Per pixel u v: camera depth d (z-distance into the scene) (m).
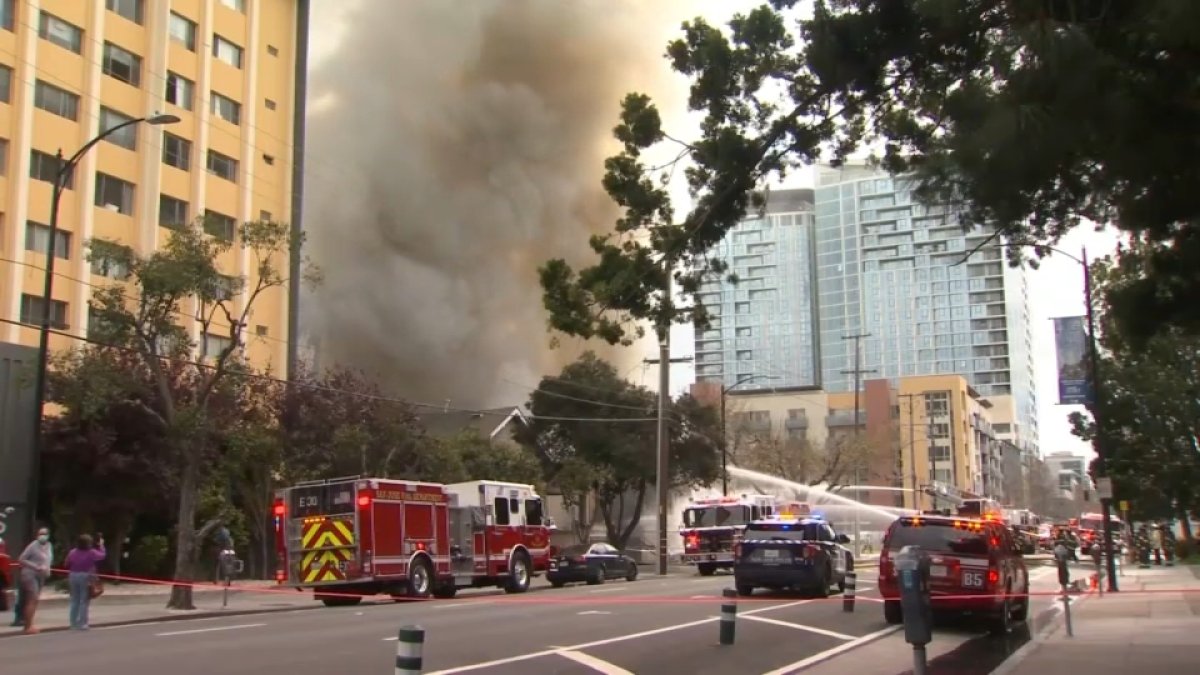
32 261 37.25
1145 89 8.14
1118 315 14.45
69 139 39.00
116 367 26.70
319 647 14.02
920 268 114.25
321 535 24.95
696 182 12.74
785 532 24.08
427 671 11.90
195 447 24.30
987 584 16.67
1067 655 13.43
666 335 13.61
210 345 44.66
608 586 31.86
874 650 14.55
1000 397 123.25
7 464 29.70
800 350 106.00
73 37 39.62
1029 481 128.75
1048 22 7.85
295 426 36.81
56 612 21.70
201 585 30.42
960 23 9.84
